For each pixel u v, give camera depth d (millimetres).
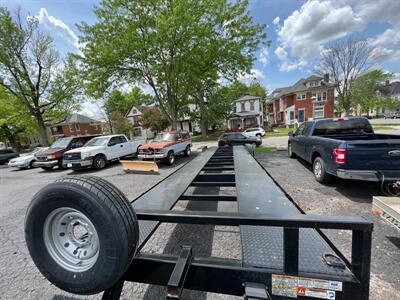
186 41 10516
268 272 1179
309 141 5305
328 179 4520
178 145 9375
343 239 2467
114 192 1279
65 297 1885
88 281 1203
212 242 2596
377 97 40406
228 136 13734
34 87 17469
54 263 1303
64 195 1190
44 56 17141
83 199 1149
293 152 7559
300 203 3602
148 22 10703
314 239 1463
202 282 1297
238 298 1756
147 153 8031
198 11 10148
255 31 11375
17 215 4121
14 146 27562
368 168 3523
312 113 29672
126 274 1413
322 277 1103
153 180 6160
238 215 1240
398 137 4441
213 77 13023
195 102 25953
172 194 2635
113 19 10867
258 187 2678
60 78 17984
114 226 1139
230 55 11516
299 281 1137
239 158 5203
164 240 2689
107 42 11117
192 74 11711
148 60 11227
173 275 1174
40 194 1273
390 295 1660
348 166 3625
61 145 10047
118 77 12422
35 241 1317
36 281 2119
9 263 2463
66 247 1336
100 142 9430
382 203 2396
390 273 1900
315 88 29031
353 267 1086
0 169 12266
